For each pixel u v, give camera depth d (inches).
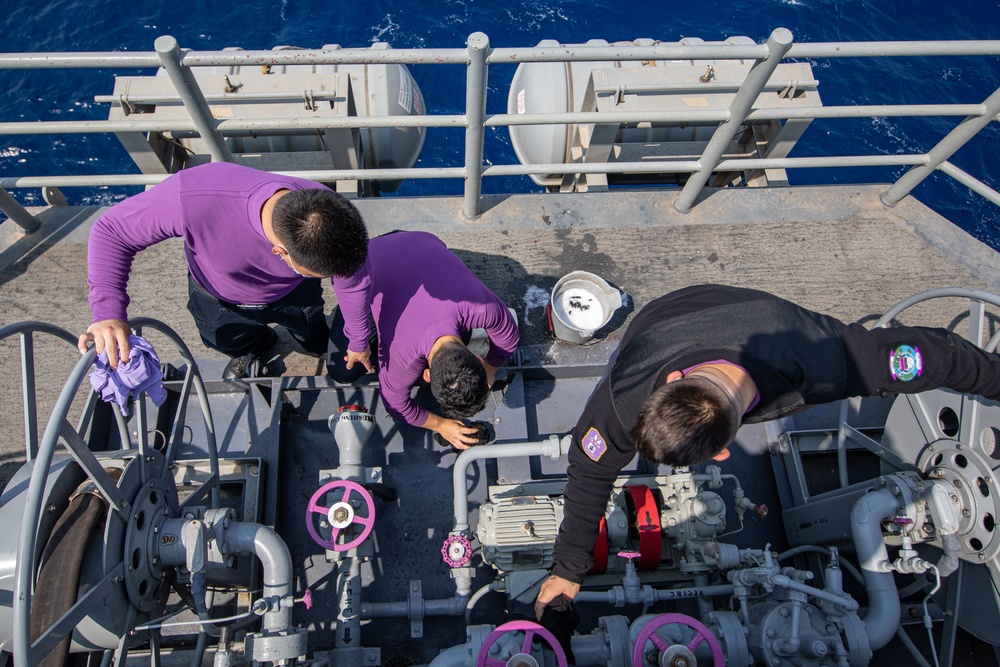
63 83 261.4
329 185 166.6
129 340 79.8
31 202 240.7
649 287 136.9
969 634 111.3
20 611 61.9
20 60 95.1
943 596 106.6
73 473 81.9
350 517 95.5
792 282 139.4
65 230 136.9
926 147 265.1
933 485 96.6
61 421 67.7
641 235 141.9
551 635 80.3
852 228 145.4
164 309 131.2
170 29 276.2
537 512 103.9
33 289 131.5
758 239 143.1
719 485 105.7
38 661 64.6
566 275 126.0
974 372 75.3
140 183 122.3
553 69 168.9
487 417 122.2
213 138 115.0
